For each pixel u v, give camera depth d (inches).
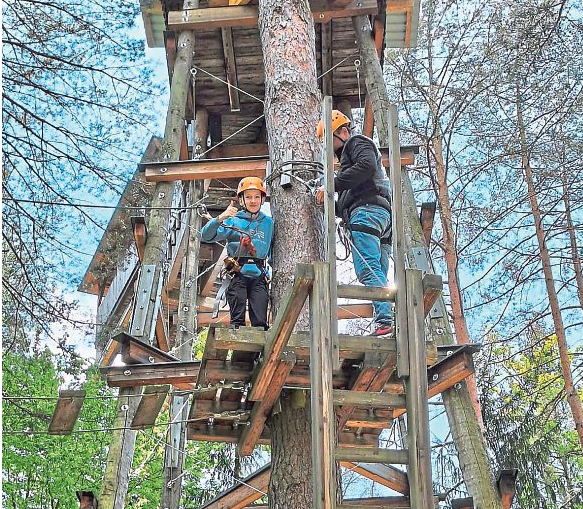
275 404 211.2
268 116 246.8
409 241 271.7
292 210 224.5
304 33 259.6
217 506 295.3
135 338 242.5
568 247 494.9
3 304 347.6
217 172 286.8
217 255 455.5
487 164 505.7
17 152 325.7
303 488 200.5
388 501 294.7
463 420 240.4
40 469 569.3
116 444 242.7
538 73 498.3
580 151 485.4
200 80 395.2
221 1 362.0
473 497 232.1
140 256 285.0
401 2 423.8
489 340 534.3
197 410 225.9
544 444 507.2
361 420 234.7
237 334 190.1
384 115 316.5
